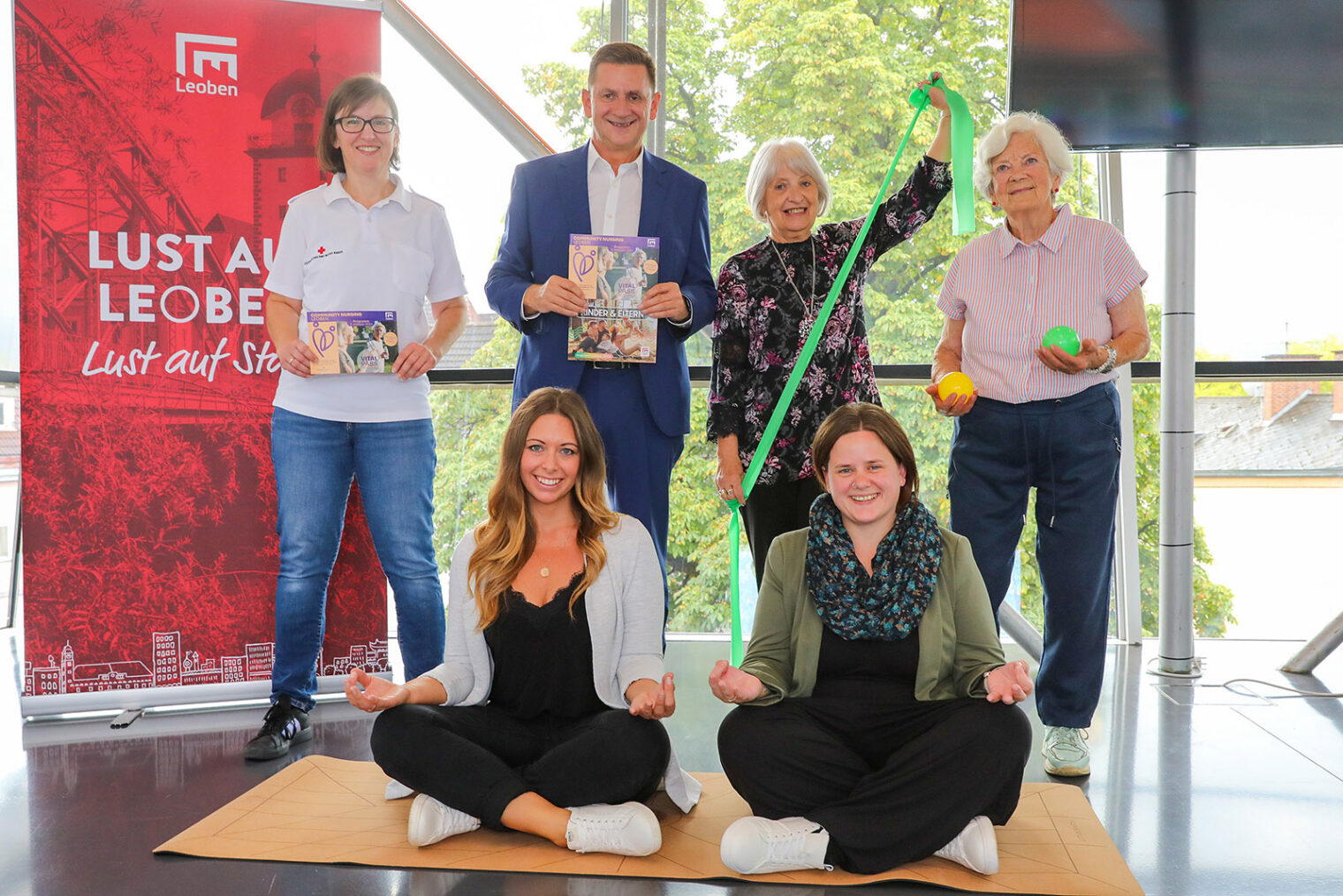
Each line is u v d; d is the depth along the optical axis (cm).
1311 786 244
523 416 222
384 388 291
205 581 312
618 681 222
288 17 313
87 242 304
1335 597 425
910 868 194
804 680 210
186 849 202
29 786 245
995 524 260
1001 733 190
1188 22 314
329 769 252
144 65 305
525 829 200
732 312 269
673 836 209
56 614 303
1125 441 418
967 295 261
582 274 255
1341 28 310
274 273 292
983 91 414
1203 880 192
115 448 306
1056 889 185
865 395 272
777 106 416
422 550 297
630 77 259
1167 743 278
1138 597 416
